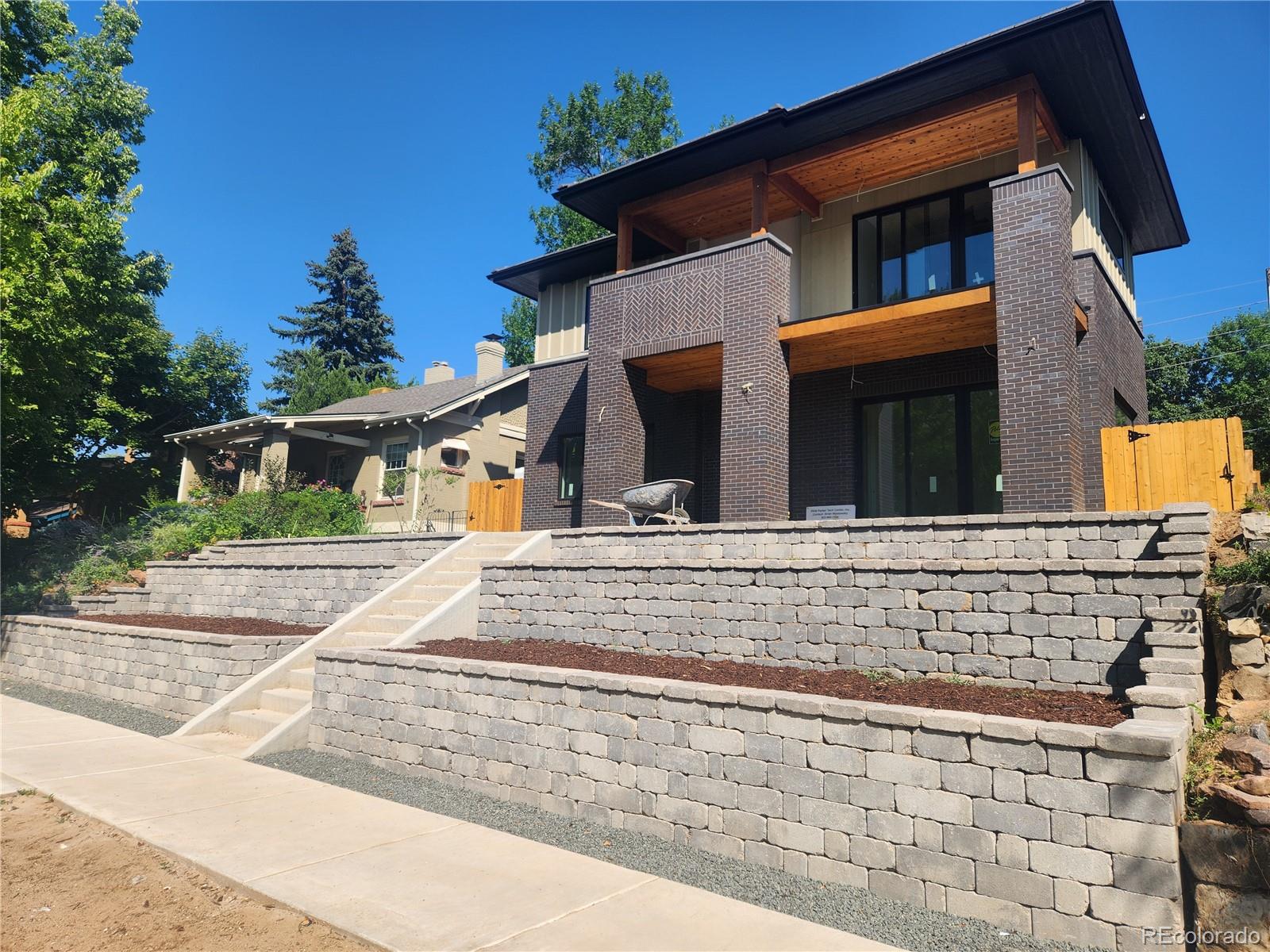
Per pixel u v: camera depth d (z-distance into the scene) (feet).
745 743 17.78
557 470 57.21
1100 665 20.10
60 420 67.82
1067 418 32.53
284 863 16.70
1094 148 40.65
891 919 14.57
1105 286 39.83
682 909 14.64
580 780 20.45
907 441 43.78
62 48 61.52
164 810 20.33
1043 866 13.97
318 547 50.88
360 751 26.07
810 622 24.71
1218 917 12.57
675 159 44.52
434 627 31.53
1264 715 16.53
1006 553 26.53
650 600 28.27
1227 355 102.68
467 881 15.88
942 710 17.37
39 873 16.56
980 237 41.55
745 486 40.16
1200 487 32.55
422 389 94.53
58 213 50.16
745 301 41.78
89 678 39.78
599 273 59.06
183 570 50.75
